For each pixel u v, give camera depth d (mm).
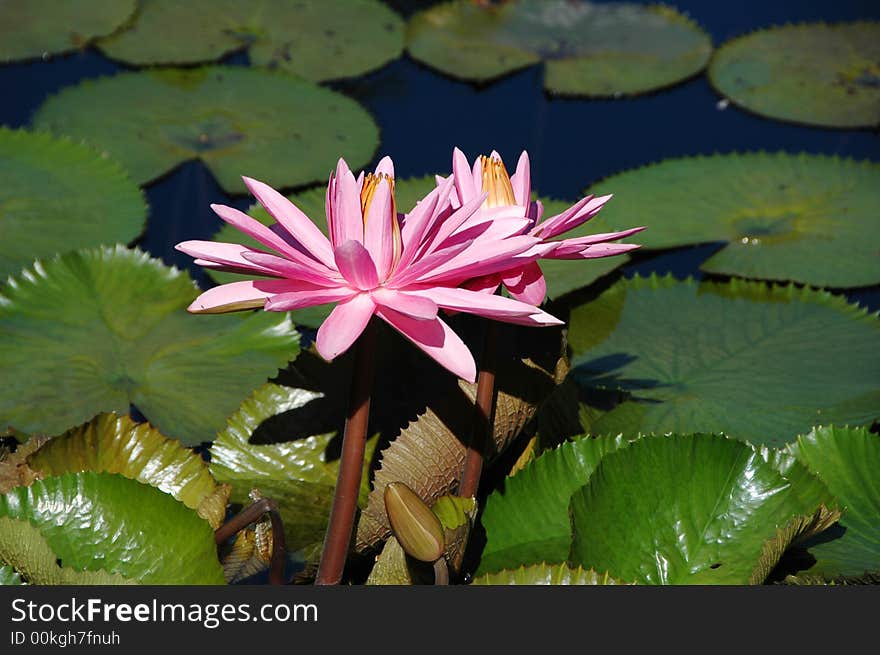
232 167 2910
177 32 3104
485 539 2545
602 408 2686
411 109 3033
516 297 2479
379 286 2453
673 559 2504
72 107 2967
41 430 2613
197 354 2674
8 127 2912
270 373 2664
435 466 2545
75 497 2484
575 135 3018
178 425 2625
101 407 2631
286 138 2955
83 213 2820
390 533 2543
